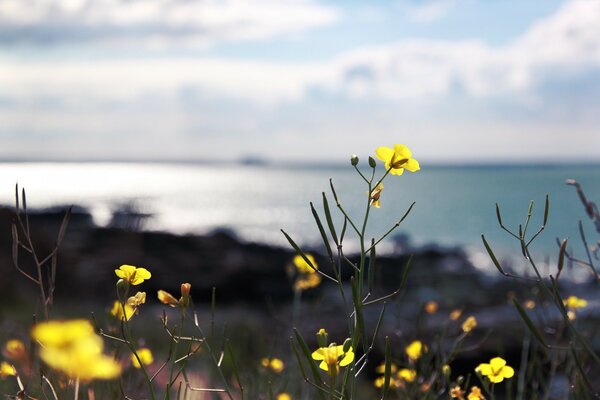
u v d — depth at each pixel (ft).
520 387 11.72
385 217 243.81
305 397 11.44
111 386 7.91
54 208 80.02
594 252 7.41
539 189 446.19
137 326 26.61
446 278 51.85
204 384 13.19
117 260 60.80
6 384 10.12
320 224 6.24
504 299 41.04
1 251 51.60
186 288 7.02
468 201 333.62
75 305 37.81
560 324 11.96
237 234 77.15
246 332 15.30
